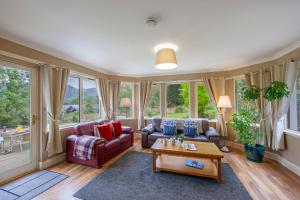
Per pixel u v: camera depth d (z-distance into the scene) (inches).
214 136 140.8
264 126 130.2
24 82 104.8
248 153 127.6
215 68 170.6
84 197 77.7
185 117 192.4
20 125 102.5
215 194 80.7
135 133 207.8
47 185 88.7
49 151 111.8
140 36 89.7
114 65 158.4
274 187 87.0
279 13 67.1
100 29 81.5
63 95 124.0
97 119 173.6
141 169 109.7
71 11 65.2
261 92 130.3
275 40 96.3
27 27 79.4
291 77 105.8
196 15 68.6
